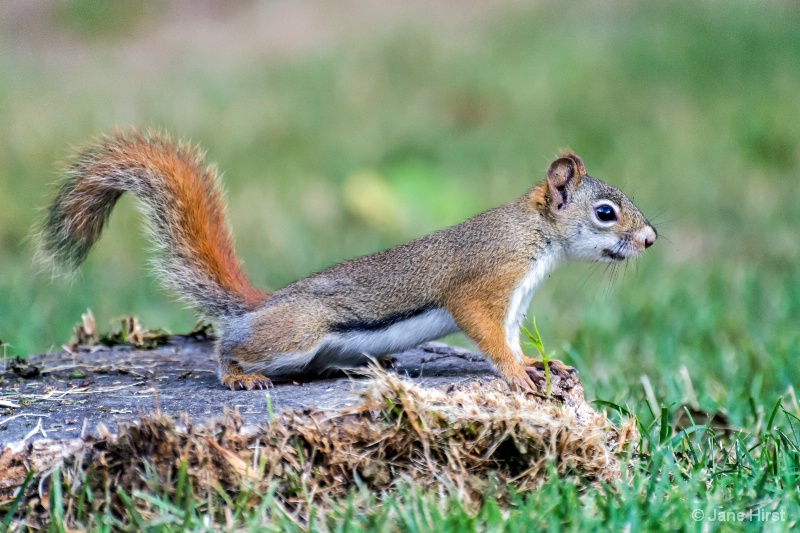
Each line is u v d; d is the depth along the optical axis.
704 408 10.45
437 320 9.57
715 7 30.23
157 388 9.01
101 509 7.32
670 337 13.08
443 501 7.41
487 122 24.56
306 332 9.22
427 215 20.11
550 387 9.10
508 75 26.12
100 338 11.27
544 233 9.80
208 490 7.35
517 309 9.67
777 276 16.08
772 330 13.18
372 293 9.44
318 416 7.71
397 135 22.98
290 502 7.47
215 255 9.73
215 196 9.99
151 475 7.35
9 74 27.30
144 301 15.43
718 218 18.89
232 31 31.72
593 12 31.19
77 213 9.86
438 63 27.30
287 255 17.81
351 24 31.67
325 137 23.11
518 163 21.88
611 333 13.50
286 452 7.56
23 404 8.43
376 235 19.06
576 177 10.00
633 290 15.16
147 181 9.81
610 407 9.87
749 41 27.38
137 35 31.67
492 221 9.66
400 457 7.73
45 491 7.38
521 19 30.88
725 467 8.51
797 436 9.26
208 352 10.76
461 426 7.77
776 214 18.72
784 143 22.23
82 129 22.56
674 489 7.68
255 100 24.95
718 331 13.34
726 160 21.55
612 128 23.28
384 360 9.89
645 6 31.08
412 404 7.75
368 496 7.38
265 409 8.13
